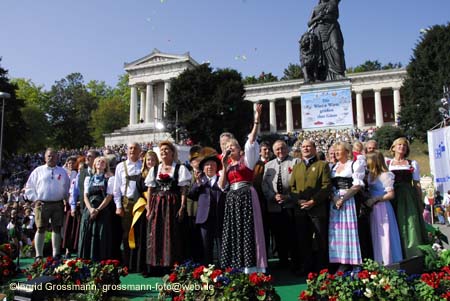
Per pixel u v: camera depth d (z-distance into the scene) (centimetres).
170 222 782
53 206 965
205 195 814
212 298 562
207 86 5381
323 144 3638
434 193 2391
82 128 9638
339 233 733
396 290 540
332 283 566
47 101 9369
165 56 7875
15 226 1304
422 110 4638
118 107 9381
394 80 7169
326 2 3831
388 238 725
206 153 857
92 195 852
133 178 890
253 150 716
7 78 5756
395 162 817
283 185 866
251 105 5541
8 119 5478
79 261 700
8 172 4888
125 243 884
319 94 2919
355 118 7600
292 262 841
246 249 673
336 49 3716
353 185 732
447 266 648
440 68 4522
